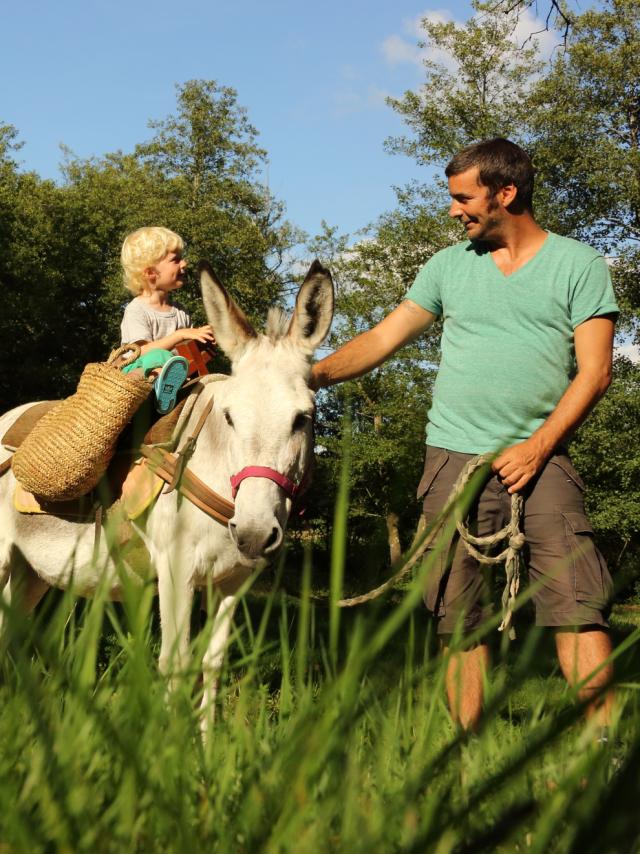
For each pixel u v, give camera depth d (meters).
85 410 3.79
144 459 3.78
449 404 3.46
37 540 4.27
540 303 3.30
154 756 1.26
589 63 24.44
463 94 26.06
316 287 3.47
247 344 3.48
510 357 3.33
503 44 24.94
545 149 25.11
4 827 1.11
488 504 3.24
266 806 1.19
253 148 33.88
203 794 1.38
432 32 25.66
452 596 3.20
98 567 3.84
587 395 3.14
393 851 1.18
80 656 1.40
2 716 1.47
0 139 33.12
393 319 3.73
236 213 31.53
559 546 3.10
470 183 3.34
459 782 1.44
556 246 3.35
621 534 22.34
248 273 30.38
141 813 1.21
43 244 30.03
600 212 25.69
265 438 3.22
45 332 30.98
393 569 1.19
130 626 1.29
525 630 6.01
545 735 1.01
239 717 1.63
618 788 0.95
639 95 25.20
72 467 3.79
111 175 36.97
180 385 3.86
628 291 26.23
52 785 1.07
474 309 3.42
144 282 4.69
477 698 2.94
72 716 1.35
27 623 1.00
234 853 1.21
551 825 1.12
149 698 1.26
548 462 3.19
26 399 30.70
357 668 1.12
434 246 26.67
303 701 1.42
